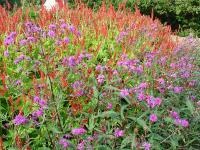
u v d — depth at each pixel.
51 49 1.04
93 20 1.37
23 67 1.00
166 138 0.77
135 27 1.35
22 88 0.90
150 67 1.01
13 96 0.91
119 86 0.91
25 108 0.85
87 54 0.97
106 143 0.78
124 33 1.18
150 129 0.78
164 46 1.28
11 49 1.07
